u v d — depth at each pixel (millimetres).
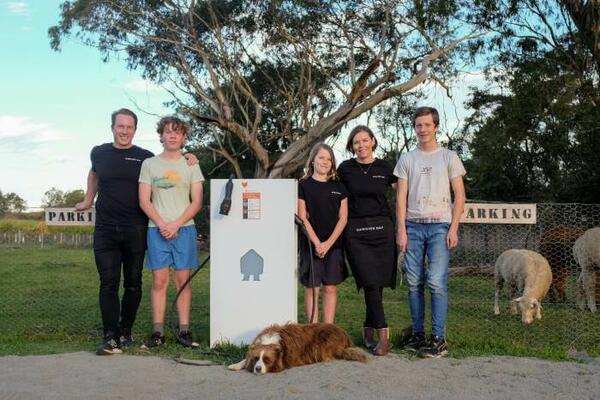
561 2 20609
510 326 8328
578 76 25906
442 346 6121
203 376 5441
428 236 6242
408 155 6402
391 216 6465
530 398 4809
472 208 6754
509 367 5660
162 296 6629
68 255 24172
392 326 8383
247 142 26500
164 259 6523
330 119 24812
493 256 12227
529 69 27453
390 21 26766
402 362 5824
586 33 19953
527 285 9062
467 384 5133
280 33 27938
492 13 27734
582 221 10359
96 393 4922
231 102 31281
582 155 22328
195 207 6527
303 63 28969
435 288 6164
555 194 23750
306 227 6406
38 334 7320
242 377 5379
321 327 5938
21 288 13602
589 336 7391
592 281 9820
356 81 24281
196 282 12961
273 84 30141
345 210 6402
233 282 6555
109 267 6371
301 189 6480
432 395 4844
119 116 6477
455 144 31688
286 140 33625
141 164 6539
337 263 6453
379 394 4844
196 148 34406
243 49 29047
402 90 24516
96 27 28391
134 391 4988
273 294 6508
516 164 27219
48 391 4965
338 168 6539
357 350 5887
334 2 26578
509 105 28250
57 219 7074
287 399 4734
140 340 6879
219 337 6566
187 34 27938
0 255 23859
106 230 6387
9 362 5914
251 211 6535
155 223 6375
